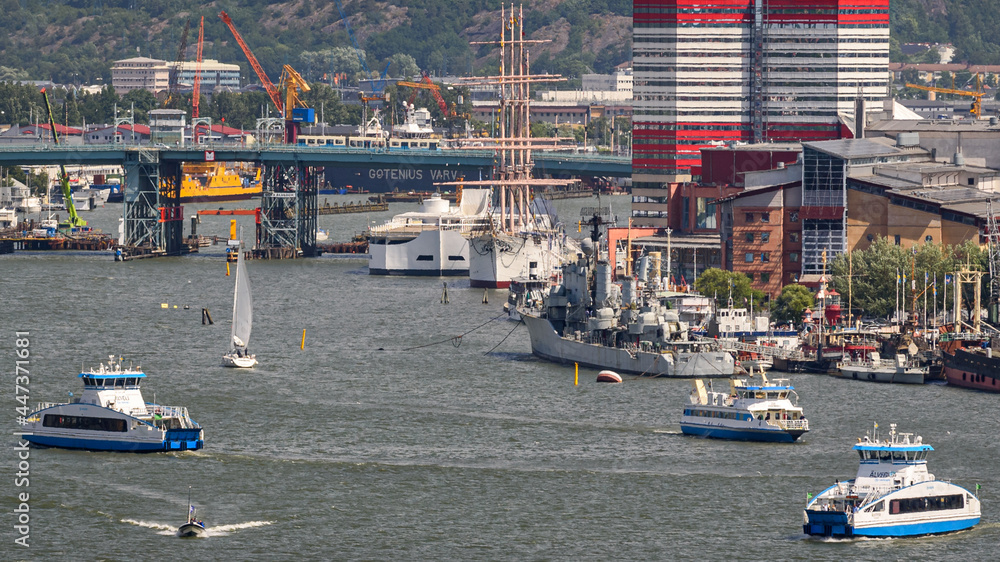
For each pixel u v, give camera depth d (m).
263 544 180.75
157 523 187.50
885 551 177.88
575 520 189.75
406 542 181.75
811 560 175.00
